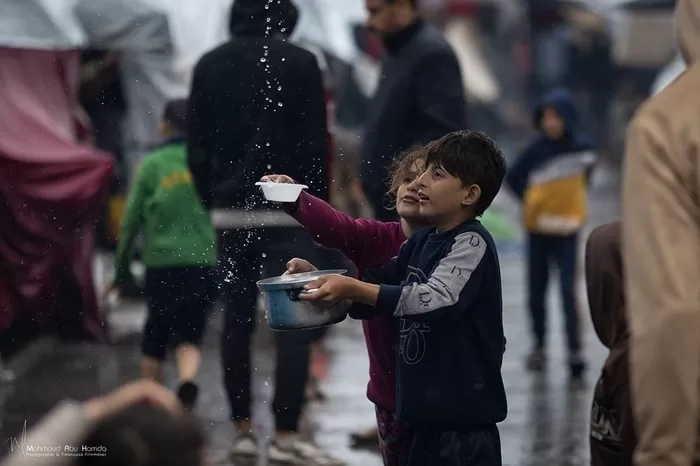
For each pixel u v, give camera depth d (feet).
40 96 59.11
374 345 30.30
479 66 163.84
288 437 41.19
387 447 30.68
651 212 20.17
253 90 38.75
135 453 16.26
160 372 44.93
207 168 39.42
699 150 20.35
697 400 19.79
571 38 186.39
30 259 53.47
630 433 25.31
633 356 20.08
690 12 22.00
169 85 67.56
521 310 77.30
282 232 40.06
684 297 19.67
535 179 60.29
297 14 39.58
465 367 26.84
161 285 44.75
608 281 26.16
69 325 56.80
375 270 28.86
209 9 69.51
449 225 27.58
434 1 172.45
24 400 48.75
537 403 52.31
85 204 55.16
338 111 77.87
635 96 172.04
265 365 53.98
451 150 27.20
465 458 27.09
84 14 65.41
